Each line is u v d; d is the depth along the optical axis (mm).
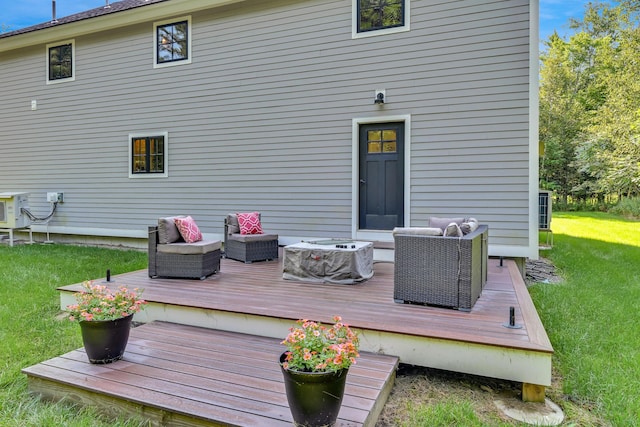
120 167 8055
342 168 6266
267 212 6809
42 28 8289
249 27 6824
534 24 5164
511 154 5316
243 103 6926
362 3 6074
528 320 2842
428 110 5715
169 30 7496
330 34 6266
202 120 7262
